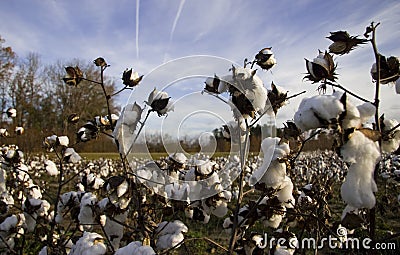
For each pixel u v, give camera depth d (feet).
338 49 4.45
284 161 5.16
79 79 5.94
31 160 30.25
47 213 8.64
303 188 7.54
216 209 6.09
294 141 5.32
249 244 5.98
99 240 5.07
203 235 16.55
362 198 3.48
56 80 96.68
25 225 8.08
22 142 30.07
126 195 5.89
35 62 100.99
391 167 21.03
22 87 98.94
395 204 19.04
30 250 10.83
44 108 96.27
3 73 97.60
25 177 10.28
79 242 5.01
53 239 8.07
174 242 5.42
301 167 22.72
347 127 3.46
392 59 4.56
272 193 5.43
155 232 5.71
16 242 8.55
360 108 3.67
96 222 6.43
